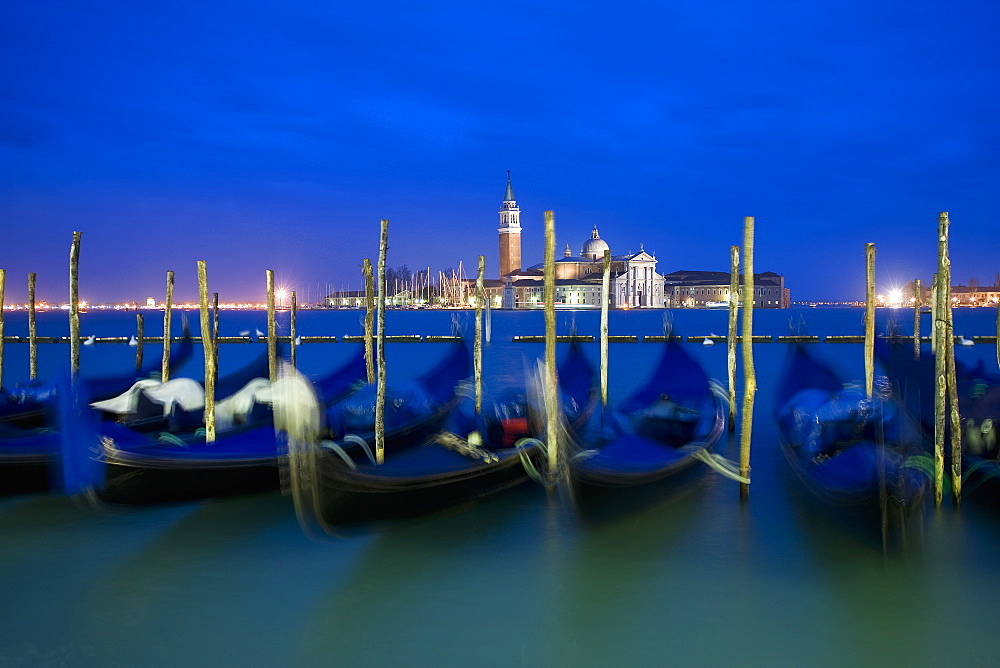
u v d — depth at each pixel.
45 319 122.12
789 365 15.94
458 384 16.89
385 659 6.90
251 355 42.88
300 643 7.13
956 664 6.78
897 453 9.59
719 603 7.88
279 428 9.99
